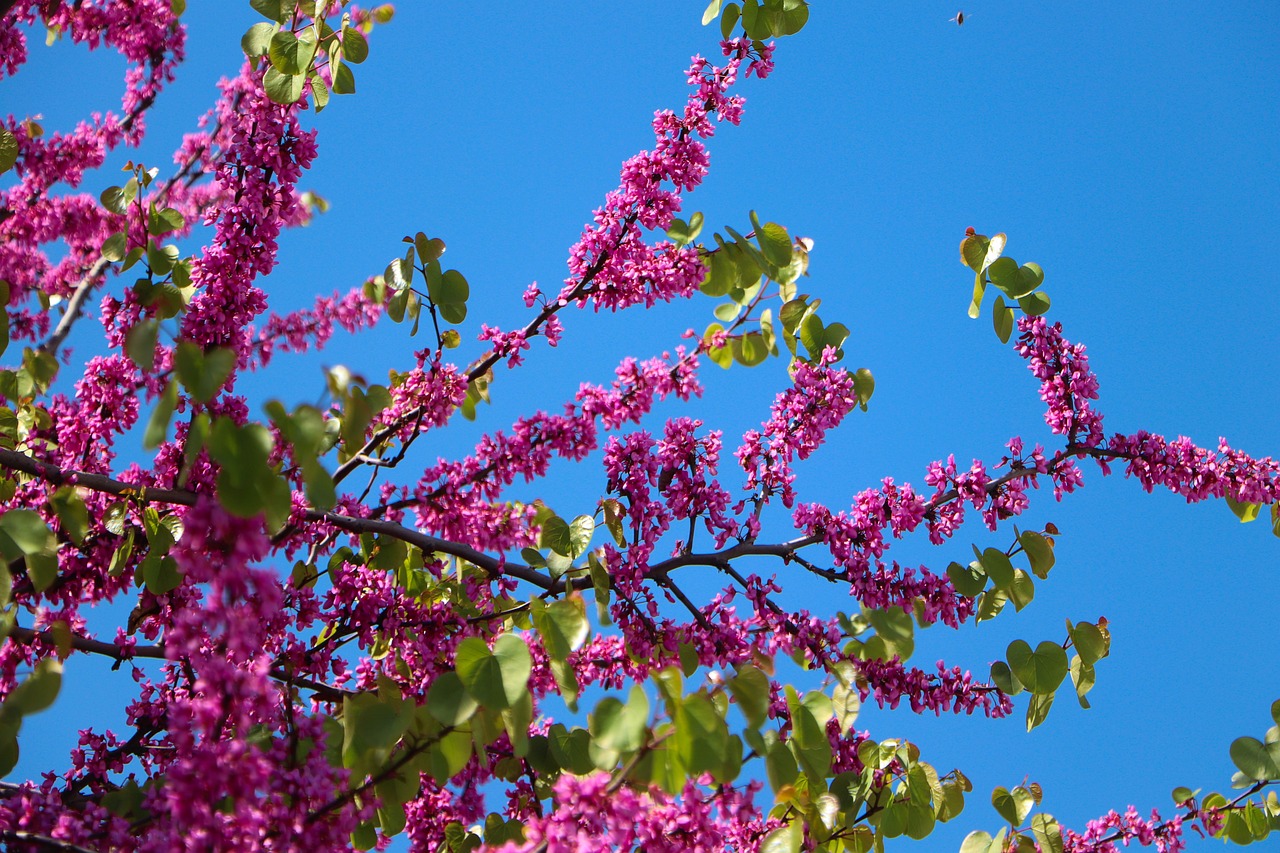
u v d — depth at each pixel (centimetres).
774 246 489
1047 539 489
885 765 480
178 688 484
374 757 336
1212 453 536
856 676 452
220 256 452
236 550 258
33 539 340
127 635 473
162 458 472
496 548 475
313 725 337
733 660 462
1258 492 525
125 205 487
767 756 359
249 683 288
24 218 539
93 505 451
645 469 480
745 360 534
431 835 487
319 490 264
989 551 475
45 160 536
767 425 516
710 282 496
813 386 507
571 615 363
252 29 458
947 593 481
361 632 487
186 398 459
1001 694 496
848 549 482
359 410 288
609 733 298
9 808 345
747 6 498
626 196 486
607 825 304
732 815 350
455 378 482
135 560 466
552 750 395
